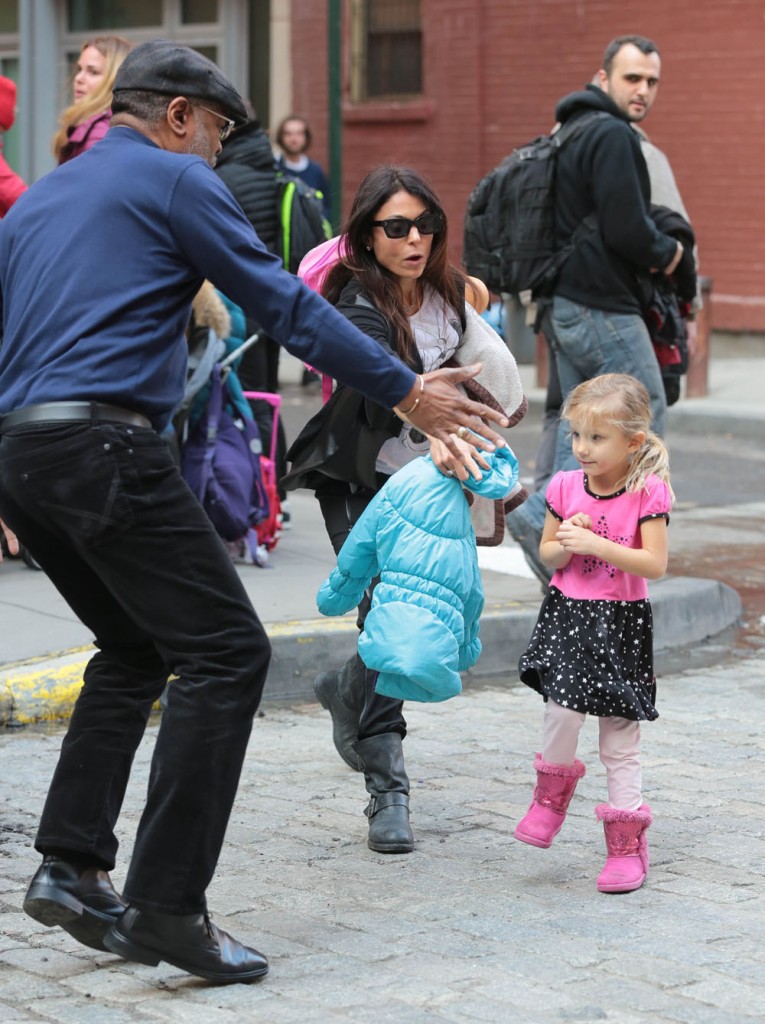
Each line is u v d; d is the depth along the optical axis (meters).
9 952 5.28
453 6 25.44
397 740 6.55
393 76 26.36
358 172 26.62
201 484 10.32
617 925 5.51
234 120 5.17
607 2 24.17
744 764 7.57
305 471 6.41
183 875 4.83
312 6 26.50
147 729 8.11
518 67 25.06
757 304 23.56
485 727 8.23
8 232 5.04
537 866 6.17
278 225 11.66
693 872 6.09
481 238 10.42
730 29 23.30
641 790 6.48
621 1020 4.68
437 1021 4.67
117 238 4.84
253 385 11.70
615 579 6.00
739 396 20.61
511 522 10.09
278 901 5.77
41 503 4.82
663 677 9.41
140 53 5.07
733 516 14.55
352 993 4.89
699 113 23.70
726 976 5.04
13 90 10.37
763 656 9.99
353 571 6.06
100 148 5.04
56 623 9.23
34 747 7.74
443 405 5.05
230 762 4.86
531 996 4.87
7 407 4.89
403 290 6.42
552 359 11.12
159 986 4.99
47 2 29.08
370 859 6.24
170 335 4.91
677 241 10.06
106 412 4.79
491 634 9.44
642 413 5.93
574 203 10.05
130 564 4.84
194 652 4.87
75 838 5.06
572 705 5.91
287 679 8.88
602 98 10.16
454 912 5.64
